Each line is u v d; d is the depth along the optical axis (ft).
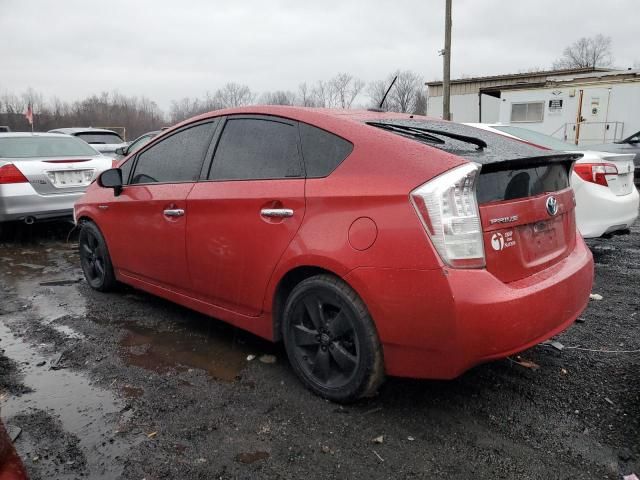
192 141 12.10
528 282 8.39
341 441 8.16
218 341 12.03
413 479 7.32
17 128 160.45
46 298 15.30
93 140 45.14
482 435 8.30
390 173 8.27
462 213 7.73
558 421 8.67
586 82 55.83
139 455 7.84
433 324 7.77
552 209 9.25
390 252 7.97
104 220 14.53
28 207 21.98
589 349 11.46
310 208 9.05
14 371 10.59
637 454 7.79
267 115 10.59
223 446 8.05
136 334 12.47
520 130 23.16
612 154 19.20
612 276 17.30
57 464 7.65
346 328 8.87
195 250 11.36
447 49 59.00
